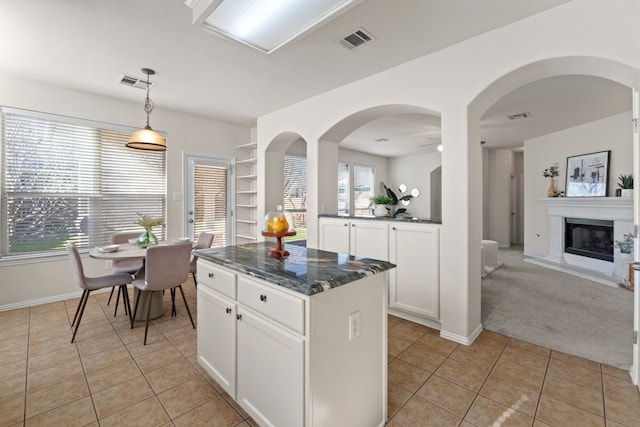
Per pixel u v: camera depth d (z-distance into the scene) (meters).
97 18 2.20
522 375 2.05
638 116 1.81
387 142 6.84
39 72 3.15
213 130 4.98
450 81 2.55
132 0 2.00
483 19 2.18
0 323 2.91
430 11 2.09
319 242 3.77
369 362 1.52
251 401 1.56
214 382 1.98
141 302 3.00
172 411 1.71
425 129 5.64
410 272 2.89
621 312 3.16
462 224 2.49
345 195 7.73
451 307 2.57
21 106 3.32
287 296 1.31
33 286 3.44
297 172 6.21
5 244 3.29
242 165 5.41
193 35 2.43
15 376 2.04
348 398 1.40
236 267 1.62
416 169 8.41
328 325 1.30
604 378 2.00
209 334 1.92
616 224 4.57
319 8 1.76
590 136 5.12
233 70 3.06
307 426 1.23
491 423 1.61
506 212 7.62
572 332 2.69
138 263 3.64
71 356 2.31
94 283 2.75
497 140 6.51
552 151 5.86
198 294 2.04
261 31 1.97
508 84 2.42
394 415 1.67
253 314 1.53
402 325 2.88
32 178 3.43
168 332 2.74
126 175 4.10
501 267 5.31
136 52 2.72
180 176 4.61
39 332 2.72
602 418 1.64
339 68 2.99
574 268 5.14
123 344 2.50
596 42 1.90
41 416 1.67
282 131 4.31
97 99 3.81
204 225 4.91
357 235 3.36
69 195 3.66
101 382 1.98
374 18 2.17
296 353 1.26
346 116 3.41
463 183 2.48
